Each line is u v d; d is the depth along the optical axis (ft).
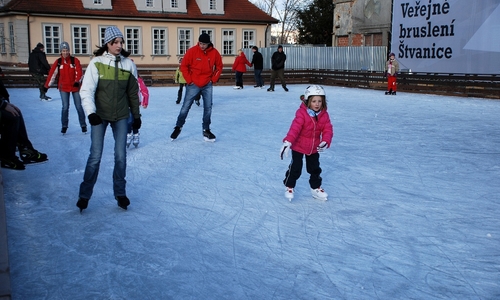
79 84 32.94
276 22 128.36
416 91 69.67
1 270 8.59
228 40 124.57
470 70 63.21
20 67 101.55
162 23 116.47
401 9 74.08
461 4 63.82
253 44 127.75
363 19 95.20
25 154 24.16
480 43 61.57
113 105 16.51
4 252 9.24
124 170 17.26
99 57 16.38
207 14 120.67
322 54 94.94
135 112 17.34
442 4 66.49
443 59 67.10
